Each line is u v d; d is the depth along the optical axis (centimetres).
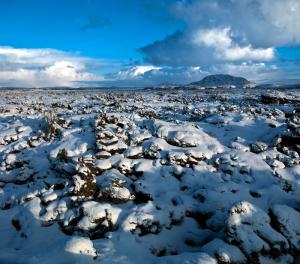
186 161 1516
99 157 1496
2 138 1911
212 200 1180
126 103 3591
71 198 1148
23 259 844
